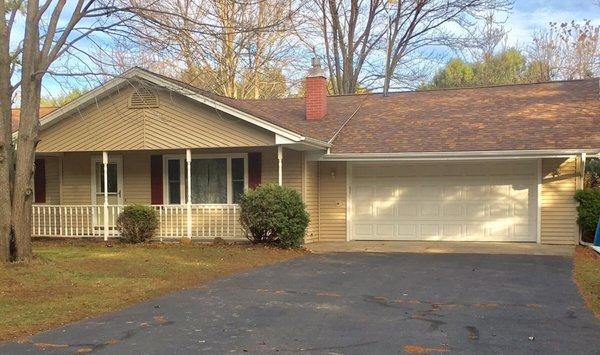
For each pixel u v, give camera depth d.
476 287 9.31
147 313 7.66
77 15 11.62
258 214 14.38
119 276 10.45
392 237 16.78
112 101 16.34
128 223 15.84
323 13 31.59
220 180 16.83
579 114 15.97
